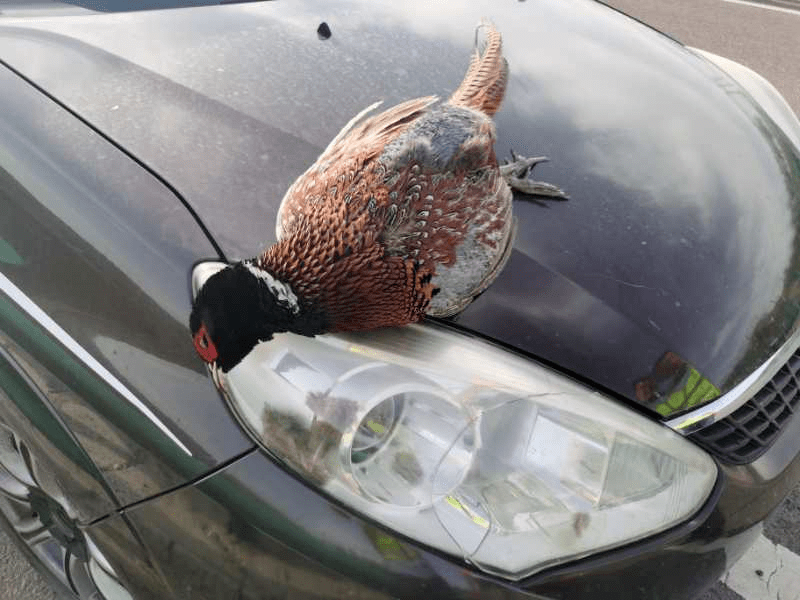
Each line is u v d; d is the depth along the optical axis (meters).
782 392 1.67
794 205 1.84
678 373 1.46
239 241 1.41
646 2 7.10
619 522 1.36
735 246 1.65
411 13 2.12
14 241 1.56
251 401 1.27
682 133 1.86
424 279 1.07
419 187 1.04
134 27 1.91
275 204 1.48
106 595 1.69
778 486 1.60
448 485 1.25
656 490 1.39
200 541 1.34
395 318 1.13
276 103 1.69
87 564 1.71
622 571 1.36
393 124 1.14
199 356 1.26
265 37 1.90
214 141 1.58
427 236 1.04
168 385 1.35
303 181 1.15
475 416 1.27
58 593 1.90
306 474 1.25
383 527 1.24
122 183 1.50
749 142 1.94
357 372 1.24
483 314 1.40
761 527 1.61
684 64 2.19
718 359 1.50
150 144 1.56
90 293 1.45
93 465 1.45
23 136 1.61
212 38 1.88
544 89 1.88
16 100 1.67
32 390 1.53
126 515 1.42
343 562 1.25
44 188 1.54
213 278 1.10
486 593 1.26
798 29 6.49
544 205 1.59
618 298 1.49
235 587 1.33
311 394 1.24
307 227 1.06
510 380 1.33
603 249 1.55
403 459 1.25
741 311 1.57
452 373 1.29
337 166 1.11
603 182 1.67
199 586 1.37
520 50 2.02
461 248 1.07
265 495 1.27
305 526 1.26
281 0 2.10
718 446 1.52
